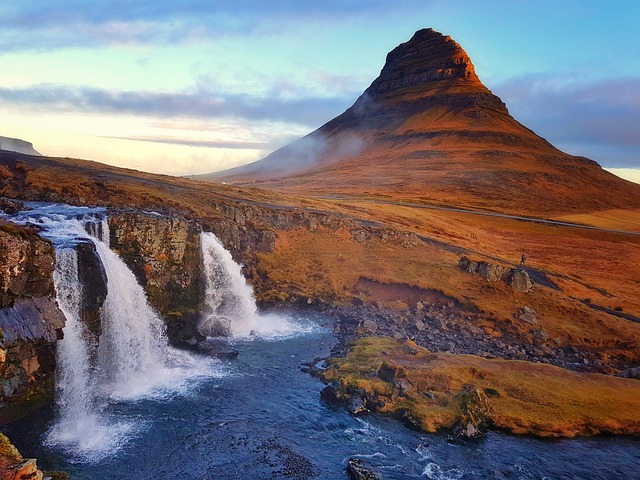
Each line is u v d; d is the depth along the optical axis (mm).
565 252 128500
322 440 33125
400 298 67375
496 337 57125
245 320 58188
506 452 32656
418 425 34656
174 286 52125
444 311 63438
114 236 48375
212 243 58781
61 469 28406
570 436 34750
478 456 32062
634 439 35062
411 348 47438
